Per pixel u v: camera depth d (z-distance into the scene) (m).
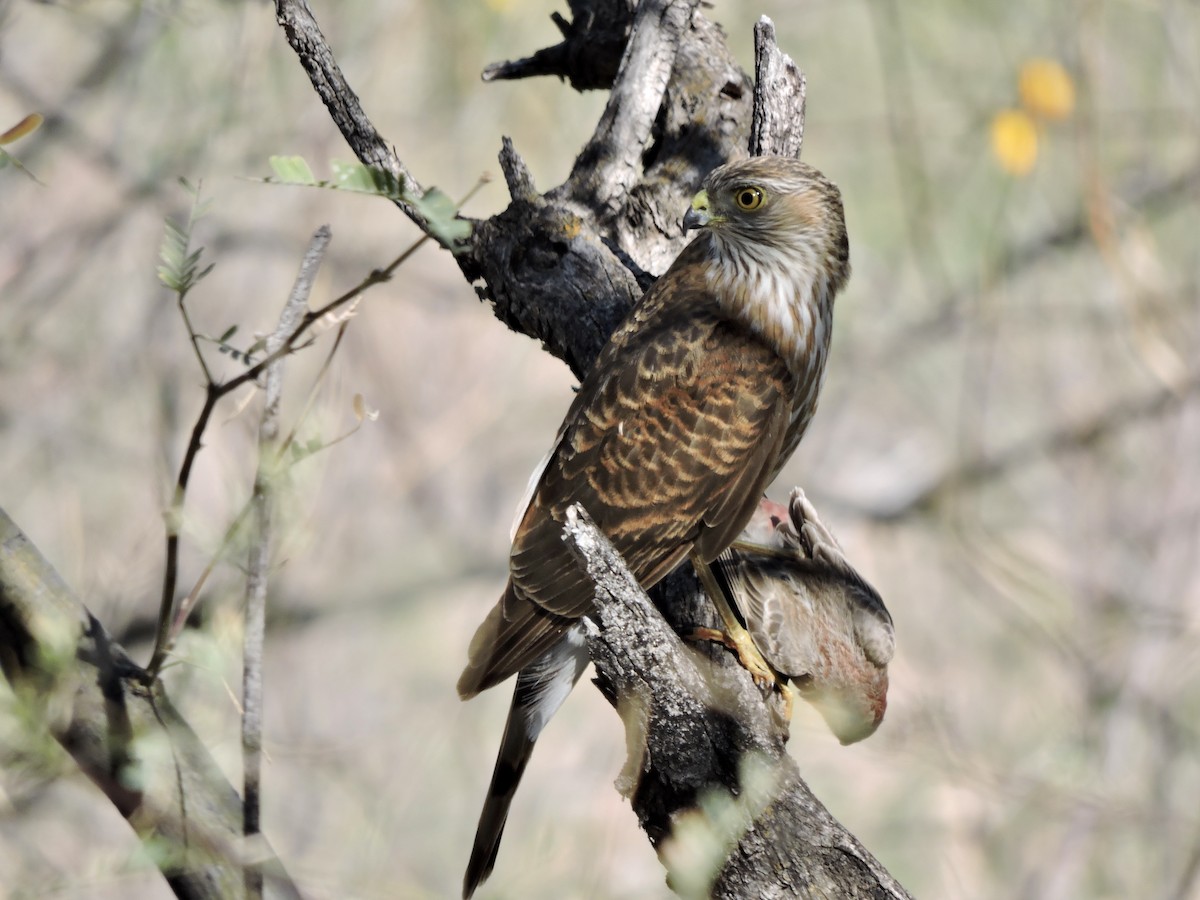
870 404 20.55
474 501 18.56
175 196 15.87
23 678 5.01
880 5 18.48
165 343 15.93
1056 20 17.19
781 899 6.36
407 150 17.14
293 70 15.73
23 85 15.75
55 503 15.39
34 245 16.06
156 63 15.20
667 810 6.46
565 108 17.34
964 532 17.20
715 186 8.47
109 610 10.99
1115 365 19.16
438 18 16.77
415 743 15.31
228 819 4.97
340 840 13.13
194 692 5.61
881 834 15.69
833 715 8.38
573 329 8.55
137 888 11.50
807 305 8.59
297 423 5.21
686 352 8.09
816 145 19.95
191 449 5.19
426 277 18.44
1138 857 15.36
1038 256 19.05
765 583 8.22
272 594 16.66
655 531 7.88
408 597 17.41
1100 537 17.91
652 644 6.22
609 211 9.01
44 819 11.91
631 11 9.72
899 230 20.23
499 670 7.41
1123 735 15.77
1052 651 17.02
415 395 18.17
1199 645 16.16
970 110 18.27
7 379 15.93
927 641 18.28
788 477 20.09
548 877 10.26
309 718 16.33
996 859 15.53
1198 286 17.66
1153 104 18.70
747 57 18.97
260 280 16.61
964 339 19.77
